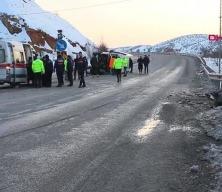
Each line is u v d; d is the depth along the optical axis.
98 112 16.05
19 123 13.26
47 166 8.46
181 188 7.32
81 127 12.79
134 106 18.05
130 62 49.28
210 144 10.87
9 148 9.88
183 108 17.84
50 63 29.19
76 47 70.00
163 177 7.91
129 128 12.84
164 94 23.56
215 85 29.23
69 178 7.72
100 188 7.22
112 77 41.38
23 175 7.86
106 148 10.12
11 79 27.69
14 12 64.69
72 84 30.23
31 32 62.19
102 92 24.66
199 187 7.39
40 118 14.34
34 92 24.45
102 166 8.55
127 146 10.40
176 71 51.09
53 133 11.77
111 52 48.62
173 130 12.80
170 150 10.13
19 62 28.56
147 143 10.81
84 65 29.23
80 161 8.88
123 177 7.85
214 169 8.47
